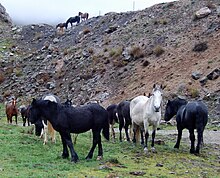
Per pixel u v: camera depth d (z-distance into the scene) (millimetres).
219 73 34719
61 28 65875
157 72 39719
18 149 15227
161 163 14102
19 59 59188
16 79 52875
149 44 46062
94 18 64375
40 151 15195
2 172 11414
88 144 17672
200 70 36250
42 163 12977
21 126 25406
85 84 44625
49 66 53094
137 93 37406
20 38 68688
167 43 44500
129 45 48125
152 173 12469
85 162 13453
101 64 46875
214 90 33000
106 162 13398
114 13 61781
